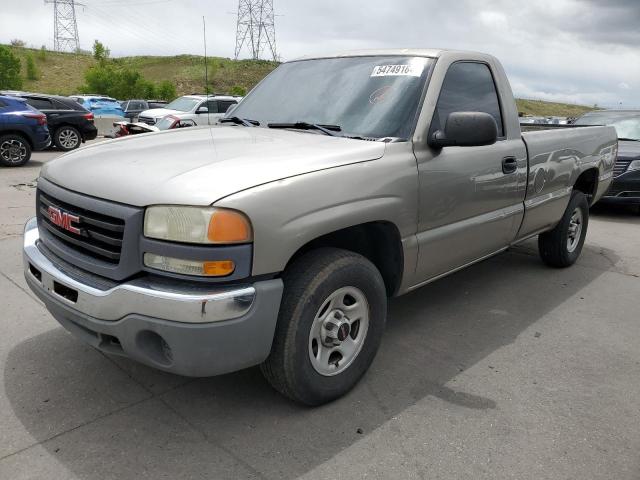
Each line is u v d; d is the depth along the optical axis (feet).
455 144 10.29
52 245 9.11
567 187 16.24
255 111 12.78
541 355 11.75
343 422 9.07
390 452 8.36
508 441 8.71
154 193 7.70
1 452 8.11
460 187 11.37
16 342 11.48
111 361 10.80
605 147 18.34
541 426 9.14
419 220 10.50
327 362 9.30
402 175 9.91
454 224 11.62
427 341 12.23
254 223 7.62
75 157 9.77
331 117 11.34
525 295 15.37
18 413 9.07
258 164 8.43
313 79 12.56
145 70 239.09
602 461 8.30
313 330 8.89
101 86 158.61
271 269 7.89
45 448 8.23
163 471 7.81
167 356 7.91
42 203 9.70
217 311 7.47
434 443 8.61
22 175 35.27
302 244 8.21
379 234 10.32
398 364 11.11
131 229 7.72
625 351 12.07
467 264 12.80
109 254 8.01
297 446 8.43
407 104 10.85
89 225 8.39
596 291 15.92
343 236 10.02
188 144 9.76
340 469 7.96
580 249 18.31
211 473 7.79
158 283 7.68
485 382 10.53
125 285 7.74
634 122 30.35
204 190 7.61
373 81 11.62
